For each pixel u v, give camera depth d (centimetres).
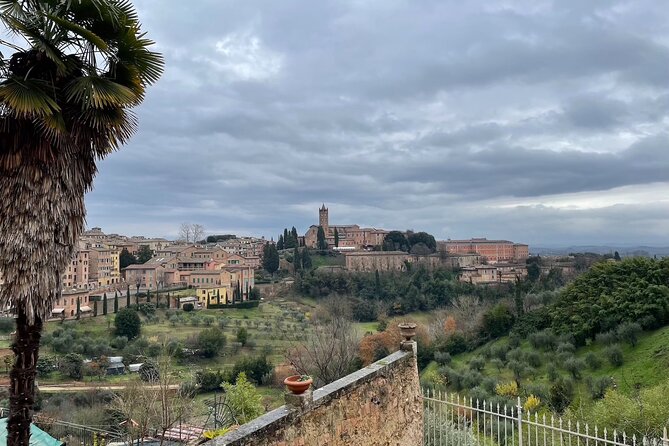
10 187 507
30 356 529
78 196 560
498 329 4088
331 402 614
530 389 2383
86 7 568
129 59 616
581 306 3453
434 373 2978
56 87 537
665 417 1097
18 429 521
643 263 3503
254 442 494
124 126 593
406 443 768
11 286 503
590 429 1126
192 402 2105
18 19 516
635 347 2848
